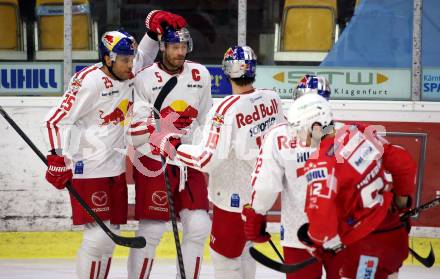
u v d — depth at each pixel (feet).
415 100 59.93
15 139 59.47
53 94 60.34
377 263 35.40
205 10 60.18
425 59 59.82
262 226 38.83
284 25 59.98
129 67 45.06
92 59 60.39
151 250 46.78
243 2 59.93
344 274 35.81
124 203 46.88
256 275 54.24
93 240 45.50
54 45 60.23
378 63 59.88
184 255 45.96
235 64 42.88
